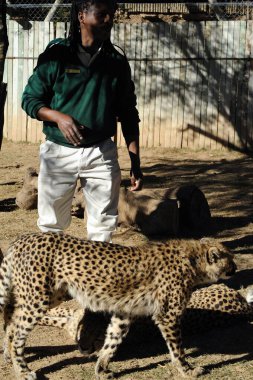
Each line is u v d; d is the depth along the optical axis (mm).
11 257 4496
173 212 7922
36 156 13172
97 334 4773
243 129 13492
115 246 4539
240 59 13344
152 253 4555
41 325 5367
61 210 5301
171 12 16000
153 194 8273
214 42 13406
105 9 4887
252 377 4516
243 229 8445
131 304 4520
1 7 6750
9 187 10422
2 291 4531
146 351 4977
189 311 5246
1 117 7004
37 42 14062
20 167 12086
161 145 13906
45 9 15203
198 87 13586
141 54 13719
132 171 5426
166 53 13617
